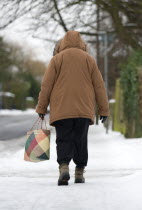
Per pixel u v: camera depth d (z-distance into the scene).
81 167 11.83
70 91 11.29
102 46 56.34
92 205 8.76
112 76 64.94
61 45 11.91
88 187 10.89
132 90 28.34
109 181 12.03
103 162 17.05
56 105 11.30
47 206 8.70
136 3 38.19
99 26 43.50
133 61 30.06
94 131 41.53
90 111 11.37
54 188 10.79
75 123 11.39
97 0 37.75
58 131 11.44
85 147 11.72
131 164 16.19
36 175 13.95
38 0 36.47
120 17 40.47
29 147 11.48
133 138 28.89
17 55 128.25
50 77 11.41
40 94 11.45
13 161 17.59
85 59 11.54
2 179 12.72
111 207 8.56
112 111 43.25
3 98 136.50
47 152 11.51
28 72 158.62
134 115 28.44
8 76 130.00
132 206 8.65
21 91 141.00
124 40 41.28
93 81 11.63
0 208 8.59
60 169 11.31
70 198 9.46
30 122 63.53
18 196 9.79
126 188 10.62
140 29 41.28
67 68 11.39
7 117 86.56
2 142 27.77
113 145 24.56
